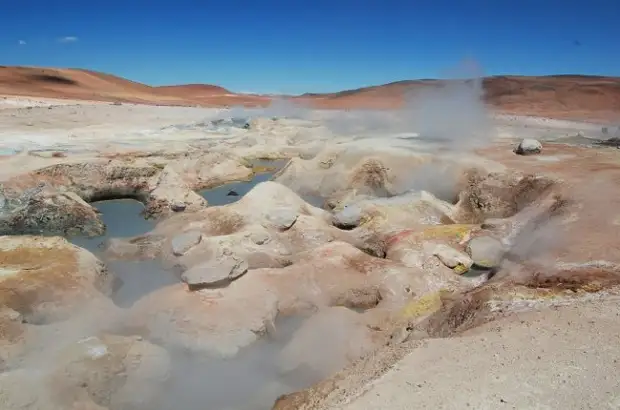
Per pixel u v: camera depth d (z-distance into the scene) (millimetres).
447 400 5742
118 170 18188
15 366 7824
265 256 12125
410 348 7277
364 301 10875
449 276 11664
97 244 14211
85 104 44062
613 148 22438
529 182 15695
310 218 14359
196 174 20312
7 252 11195
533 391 5785
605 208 12781
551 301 8352
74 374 7715
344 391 6672
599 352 6406
